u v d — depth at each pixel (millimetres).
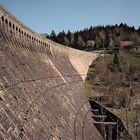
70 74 75750
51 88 44031
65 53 88688
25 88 30984
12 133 20266
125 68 124875
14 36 41406
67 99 49719
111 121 62969
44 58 56375
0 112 20812
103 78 110312
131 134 40094
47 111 33156
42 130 26812
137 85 95750
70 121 40406
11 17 39844
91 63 145750
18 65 34500
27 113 26156
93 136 45812
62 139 30469
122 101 74688
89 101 74000
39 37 57031
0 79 25578
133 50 188500
